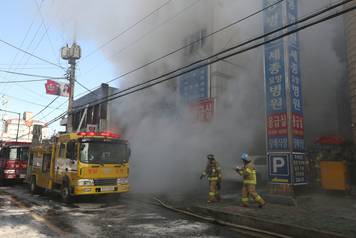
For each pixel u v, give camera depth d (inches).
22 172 657.0
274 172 335.6
